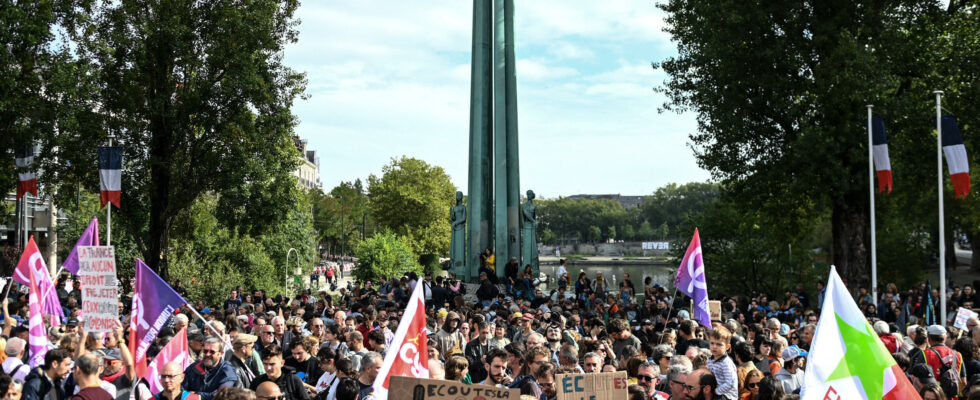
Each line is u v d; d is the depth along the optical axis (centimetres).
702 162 3472
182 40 2958
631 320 2288
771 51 2978
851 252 3278
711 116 3306
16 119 2658
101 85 2977
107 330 1062
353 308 2127
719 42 3069
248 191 3334
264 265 5241
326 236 11969
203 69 3102
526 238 3912
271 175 3328
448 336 1387
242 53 3033
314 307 2109
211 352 975
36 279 1319
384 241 6094
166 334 1406
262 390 781
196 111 3033
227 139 3088
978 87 2962
